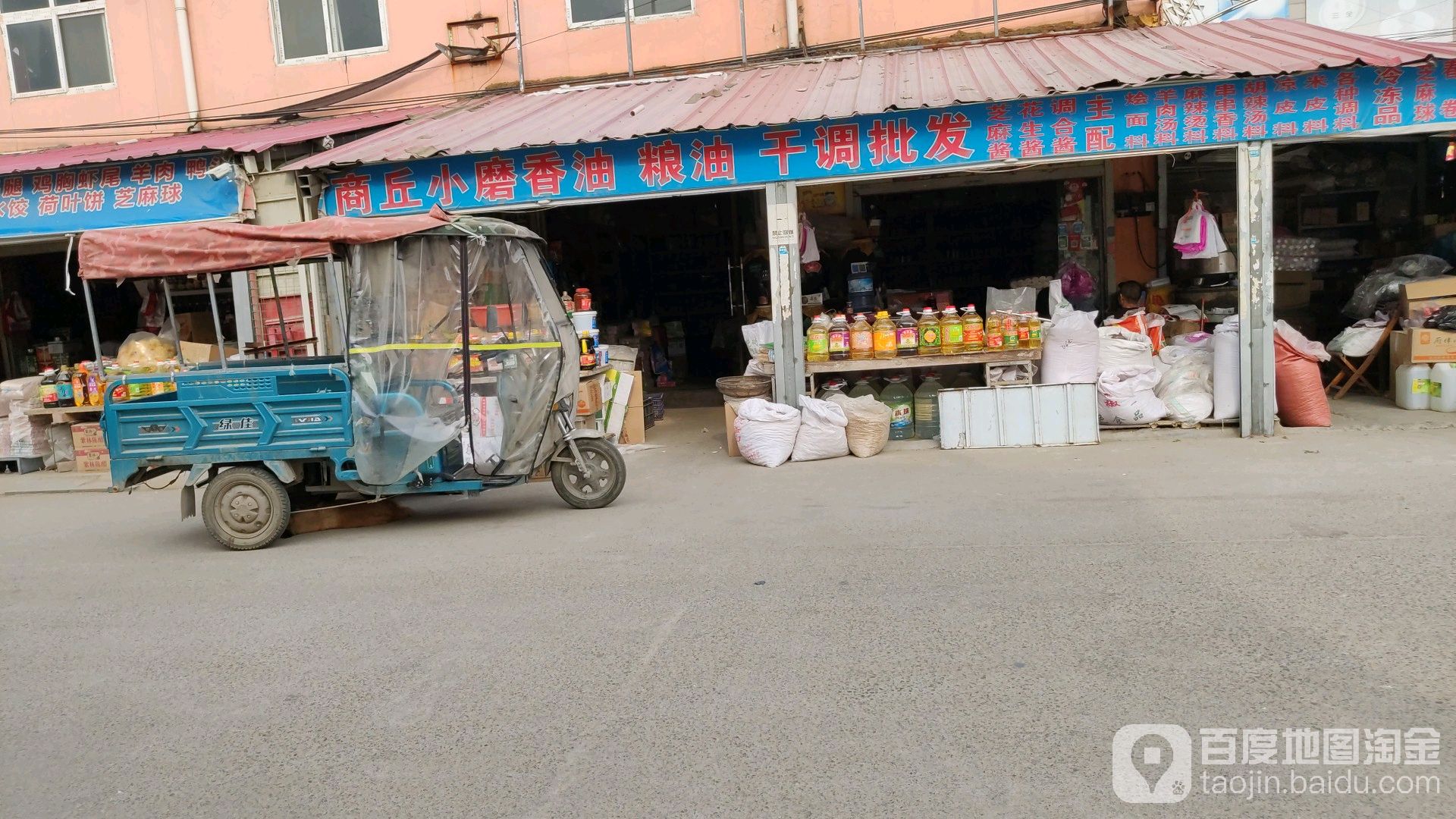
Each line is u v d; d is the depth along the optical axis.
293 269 9.77
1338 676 3.46
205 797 3.18
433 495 7.70
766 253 12.37
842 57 10.70
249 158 9.35
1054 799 2.84
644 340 12.60
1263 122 7.70
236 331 10.85
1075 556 4.96
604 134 8.11
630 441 9.59
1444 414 8.44
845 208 11.80
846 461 8.05
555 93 10.91
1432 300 8.88
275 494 6.38
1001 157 8.00
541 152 8.51
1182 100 7.76
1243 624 3.95
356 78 11.75
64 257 13.07
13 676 4.29
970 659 3.79
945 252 11.77
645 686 3.75
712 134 8.30
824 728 3.34
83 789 3.29
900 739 3.23
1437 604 4.04
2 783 3.35
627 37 11.20
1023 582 4.61
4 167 9.85
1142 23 10.37
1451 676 3.40
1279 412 8.34
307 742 3.50
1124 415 8.32
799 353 8.48
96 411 9.95
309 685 3.99
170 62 11.96
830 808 2.87
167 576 5.85
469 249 6.33
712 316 13.04
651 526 6.22
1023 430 8.12
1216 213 11.03
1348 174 11.16
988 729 3.25
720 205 12.77
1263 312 7.86
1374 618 3.93
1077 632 3.98
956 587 4.60
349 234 6.14
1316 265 11.09
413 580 5.34
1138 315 9.24
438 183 8.67
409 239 6.23
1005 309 9.00
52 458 10.34
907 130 8.08
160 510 8.13
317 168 8.50
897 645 3.97
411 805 3.04
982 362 8.36
